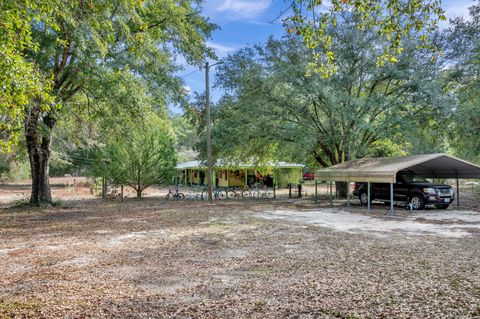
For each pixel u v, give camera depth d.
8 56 6.13
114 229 12.03
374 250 8.32
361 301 4.88
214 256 8.01
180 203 21.62
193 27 19.09
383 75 20.73
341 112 19.84
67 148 28.30
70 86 18.75
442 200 16.50
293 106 21.47
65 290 5.66
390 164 16.77
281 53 21.31
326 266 6.93
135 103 16.14
